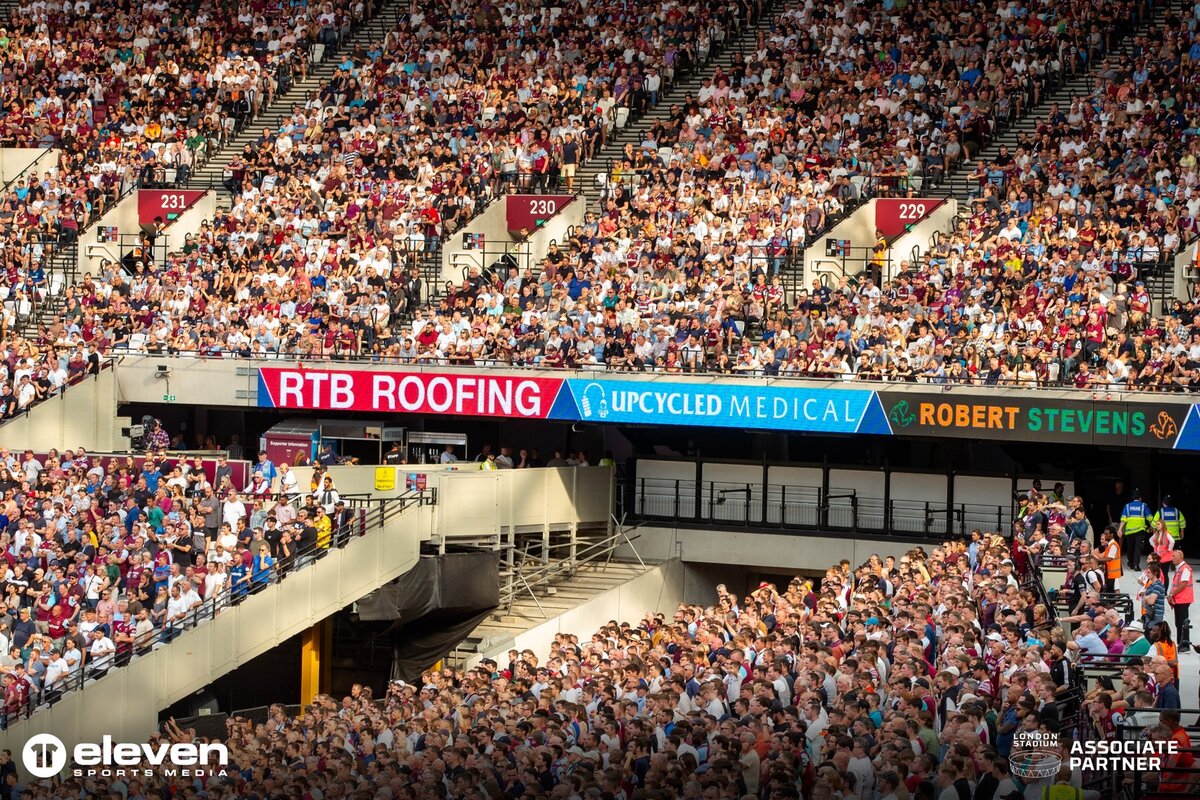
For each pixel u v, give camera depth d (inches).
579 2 3041.3
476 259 2642.7
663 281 2449.6
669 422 2288.4
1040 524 1902.1
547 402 2331.4
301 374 2426.2
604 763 1245.1
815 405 2233.0
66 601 1962.4
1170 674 1198.3
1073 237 2358.5
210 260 2664.9
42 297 2706.7
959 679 1280.8
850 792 1061.8
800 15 2888.8
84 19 3203.7
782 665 1406.3
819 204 2539.4
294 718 1664.6
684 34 2940.5
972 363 2194.9
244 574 1969.7
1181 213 2361.0
